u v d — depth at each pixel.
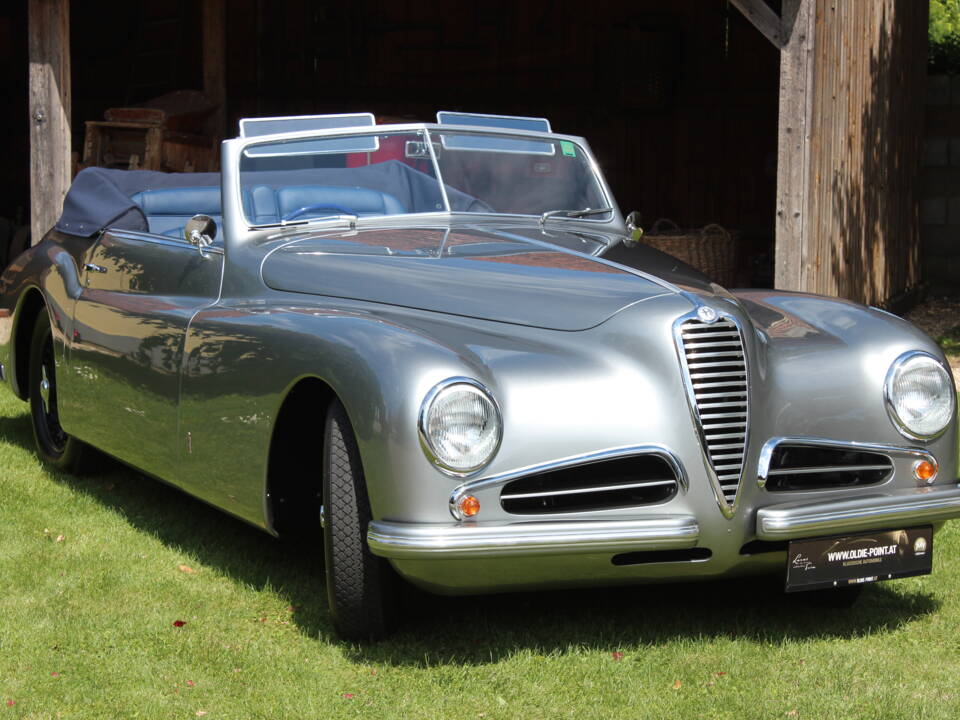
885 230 9.84
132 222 4.94
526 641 3.32
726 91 12.19
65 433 5.12
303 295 3.78
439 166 4.51
